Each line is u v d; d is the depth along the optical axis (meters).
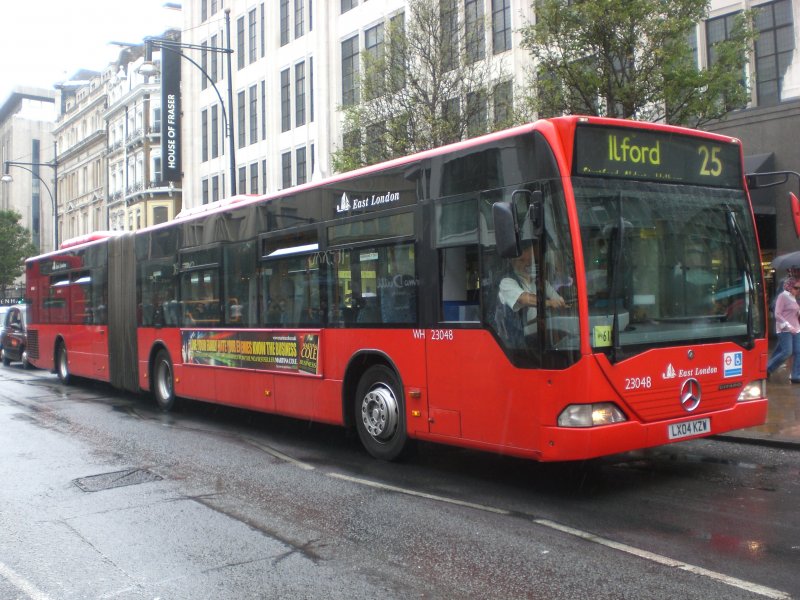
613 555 5.16
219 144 40.22
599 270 6.34
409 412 7.84
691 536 5.54
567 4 12.52
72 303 17.08
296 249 9.59
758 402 7.30
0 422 11.91
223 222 11.30
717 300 7.11
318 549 5.50
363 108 16.91
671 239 6.84
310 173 32.47
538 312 6.40
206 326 11.73
